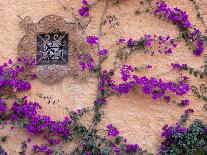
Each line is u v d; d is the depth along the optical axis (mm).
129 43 4281
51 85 4344
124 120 4180
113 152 4109
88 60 4297
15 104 4312
